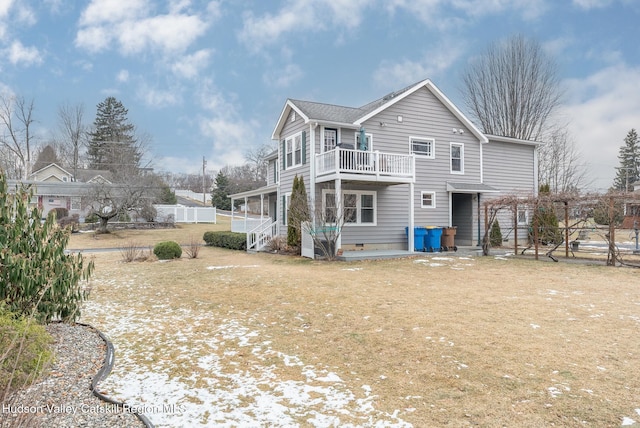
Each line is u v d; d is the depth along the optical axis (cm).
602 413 354
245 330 625
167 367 473
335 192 1516
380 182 1641
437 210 1895
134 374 451
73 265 593
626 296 833
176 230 3062
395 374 449
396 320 660
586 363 470
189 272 1221
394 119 1784
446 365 471
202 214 3884
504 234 2069
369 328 621
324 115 1694
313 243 1543
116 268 1333
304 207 1600
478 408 367
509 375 439
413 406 373
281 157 1941
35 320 462
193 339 581
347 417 353
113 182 3434
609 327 610
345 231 1695
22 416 287
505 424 338
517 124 3247
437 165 1897
